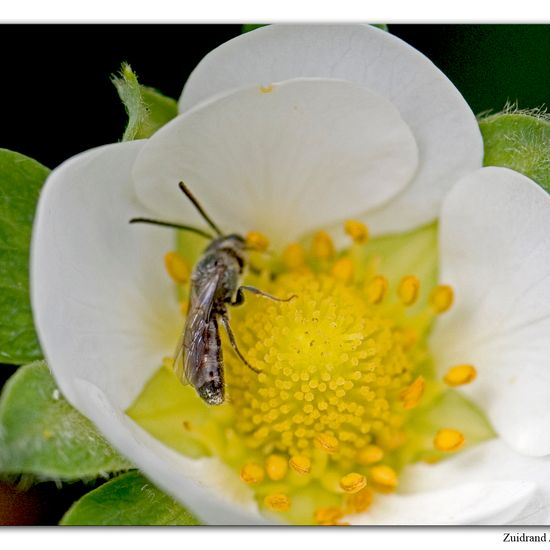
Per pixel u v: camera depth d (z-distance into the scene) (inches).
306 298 5.6
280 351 5.6
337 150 5.6
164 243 5.6
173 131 5.4
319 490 5.6
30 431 5.4
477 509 5.5
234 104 5.4
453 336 5.7
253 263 5.7
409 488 5.6
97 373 5.5
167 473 5.2
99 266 5.5
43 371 5.4
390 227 5.7
